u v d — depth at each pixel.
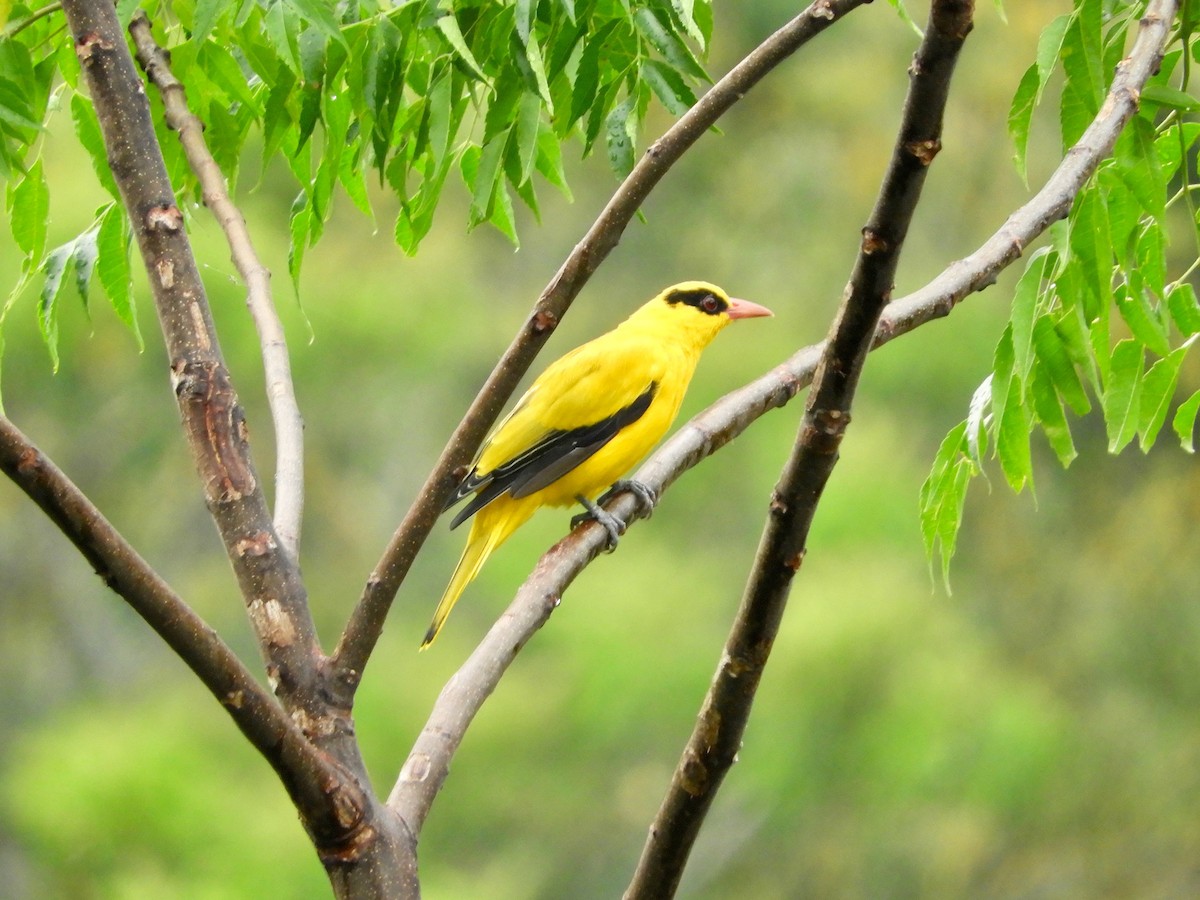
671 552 17.38
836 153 19.27
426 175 5.46
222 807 14.59
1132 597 17.42
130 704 17.44
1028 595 17.59
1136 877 16.23
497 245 19.41
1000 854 16.27
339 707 4.01
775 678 15.63
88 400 17.94
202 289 4.25
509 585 17.14
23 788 14.92
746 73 4.15
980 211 18.14
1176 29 5.24
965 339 17.17
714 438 5.93
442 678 16.53
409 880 3.83
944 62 3.47
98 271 5.52
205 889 13.77
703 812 4.47
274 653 4.03
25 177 5.50
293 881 14.23
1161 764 16.59
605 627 16.27
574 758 16.47
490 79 5.31
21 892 16.91
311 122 4.91
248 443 4.18
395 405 18.80
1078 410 5.45
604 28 5.07
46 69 5.51
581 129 6.23
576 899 16.12
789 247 19.03
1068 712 16.84
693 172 19.38
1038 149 18.16
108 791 14.12
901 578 16.06
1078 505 17.91
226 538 4.11
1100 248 4.82
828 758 15.62
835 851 16.14
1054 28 4.88
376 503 18.78
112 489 18.66
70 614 19.58
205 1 4.59
